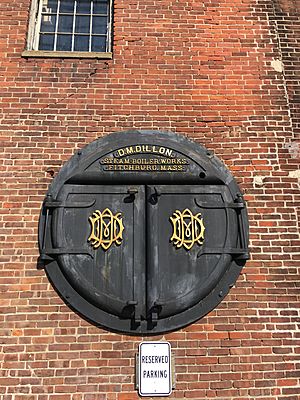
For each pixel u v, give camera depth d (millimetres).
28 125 5809
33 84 6000
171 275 5160
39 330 4988
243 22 6508
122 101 5957
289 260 5402
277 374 4961
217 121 5957
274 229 5520
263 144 5895
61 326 5004
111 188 5465
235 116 6000
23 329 4984
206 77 6156
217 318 5113
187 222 5367
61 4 6723
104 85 6023
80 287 5055
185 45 6301
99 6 6730
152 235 5273
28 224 5391
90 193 5430
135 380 4848
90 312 5027
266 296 5238
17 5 6461
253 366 4973
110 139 5719
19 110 5871
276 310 5195
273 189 5703
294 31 6539
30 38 6387
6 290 5117
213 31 6414
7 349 4910
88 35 6574
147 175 5520
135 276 5137
